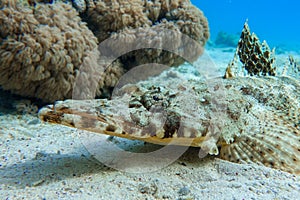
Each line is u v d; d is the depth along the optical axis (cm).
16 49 34
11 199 14
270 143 22
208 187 16
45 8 39
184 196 15
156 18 51
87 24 46
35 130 31
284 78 31
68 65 38
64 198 14
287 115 26
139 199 15
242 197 14
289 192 15
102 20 45
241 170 18
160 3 51
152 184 16
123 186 16
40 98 39
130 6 47
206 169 19
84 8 45
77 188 15
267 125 24
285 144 21
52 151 22
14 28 35
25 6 38
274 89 28
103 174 17
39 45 36
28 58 35
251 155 21
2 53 34
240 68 30
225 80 26
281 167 19
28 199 14
